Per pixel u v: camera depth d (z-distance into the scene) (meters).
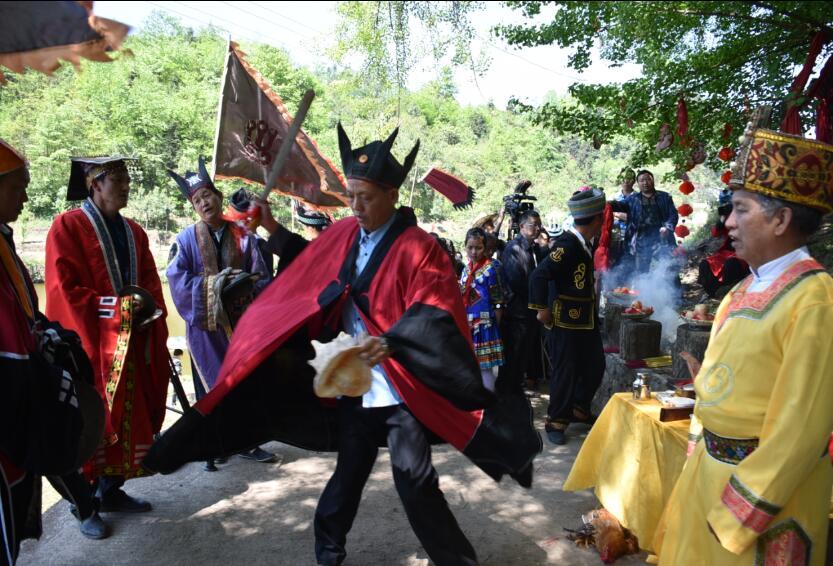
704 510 2.11
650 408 3.30
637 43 4.67
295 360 3.12
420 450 2.82
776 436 1.84
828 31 4.33
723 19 4.70
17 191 2.54
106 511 3.74
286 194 4.12
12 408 2.46
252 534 3.54
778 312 1.90
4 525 2.43
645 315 5.43
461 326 2.67
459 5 4.26
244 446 3.14
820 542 1.99
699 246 9.84
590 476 3.64
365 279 2.85
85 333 3.51
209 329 4.07
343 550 2.97
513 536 3.49
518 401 3.00
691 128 5.12
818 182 1.92
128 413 3.62
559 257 4.67
